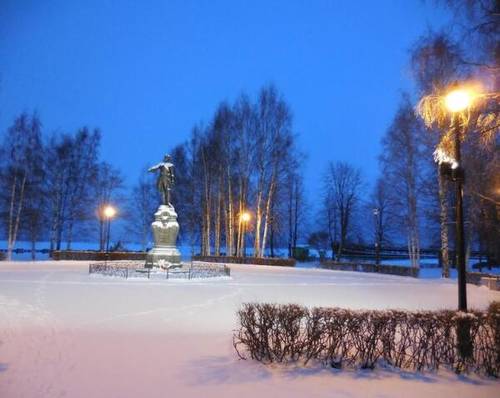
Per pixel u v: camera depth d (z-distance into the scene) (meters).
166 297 16.34
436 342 7.19
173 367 7.26
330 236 58.28
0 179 40.66
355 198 55.03
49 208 45.88
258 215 43.75
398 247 60.66
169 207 28.17
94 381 6.52
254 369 7.04
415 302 17.39
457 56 13.08
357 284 24.66
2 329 10.05
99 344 8.88
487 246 35.31
